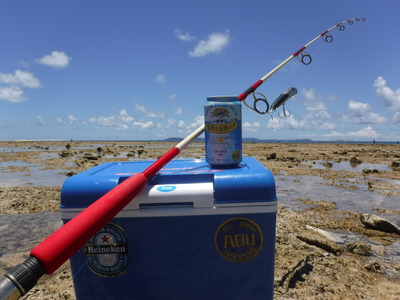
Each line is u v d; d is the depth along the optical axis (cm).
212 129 50
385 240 114
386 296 74
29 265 32
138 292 45
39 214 147
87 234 35
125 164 60
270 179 45
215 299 45
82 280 45
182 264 45
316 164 336
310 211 150
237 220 44
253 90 65
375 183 221
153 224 44
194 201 43
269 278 45
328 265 87
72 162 375
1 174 278
